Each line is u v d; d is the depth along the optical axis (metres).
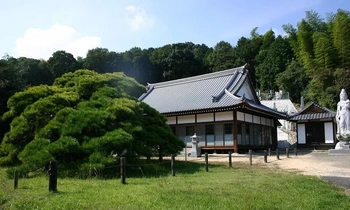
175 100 33.31
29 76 53.84
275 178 10.98
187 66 78.75
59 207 6.55
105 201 7.09
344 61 49.62
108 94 15.58
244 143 28.69
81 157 13.08
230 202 6.88
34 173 12.74
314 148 33.59
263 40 92.31
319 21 65.50
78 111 13.56
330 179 11.02
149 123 16.83
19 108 15.62
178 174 13.15
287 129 46.16
